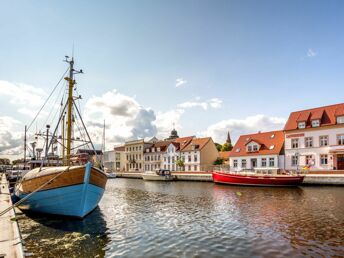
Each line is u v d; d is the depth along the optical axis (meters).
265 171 42.09
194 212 18.03
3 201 17.48
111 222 15.27
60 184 15.43
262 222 14.73
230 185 38.38
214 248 10.64
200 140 64.62
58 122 19.28
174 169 66.31
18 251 7.97
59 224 14.77
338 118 39.31
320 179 33.97
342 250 10.23
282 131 49.22
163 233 12.91
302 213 17.03
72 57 19.89
